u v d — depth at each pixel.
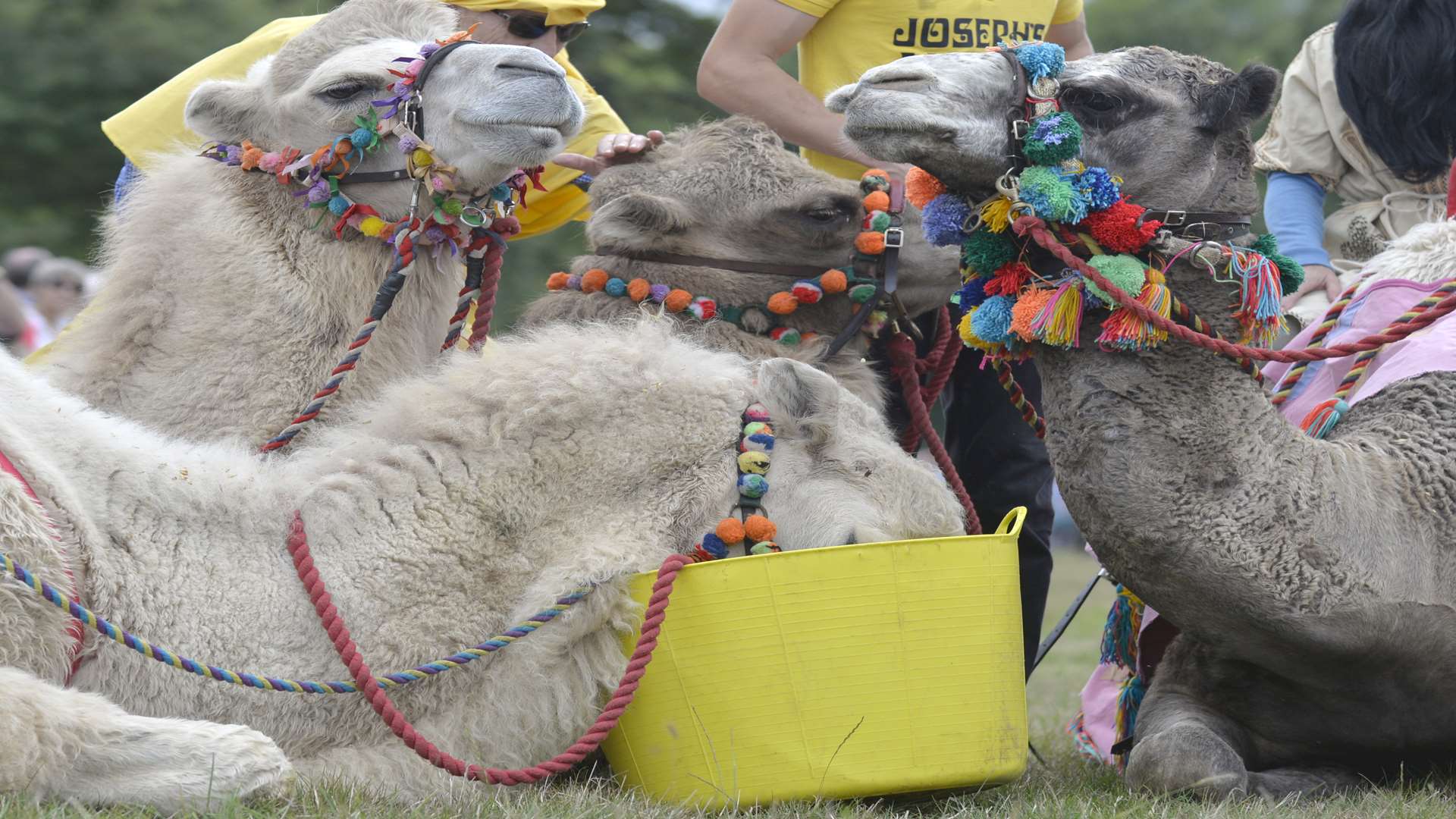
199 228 8.50
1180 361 6.81
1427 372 7.66
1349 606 6.75
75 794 5.69
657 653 6.59
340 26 8.63
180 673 6.24
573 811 6.01
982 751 6.58
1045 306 6.70
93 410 6.77
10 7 34.91
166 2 36.12
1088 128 6.89
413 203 8.12
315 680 6.34
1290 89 10.43
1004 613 6.70
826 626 6.38
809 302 9.13
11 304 20.38
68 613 6.00
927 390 9.91
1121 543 6.89
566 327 7.31
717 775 6.49
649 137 9.62
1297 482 6.80
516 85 7.86
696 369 7.05
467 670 6.55
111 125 10.11
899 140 6.61
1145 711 7.80
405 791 6.32
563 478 6.78
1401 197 10.09
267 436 8.26
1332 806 6.75
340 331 8.41
